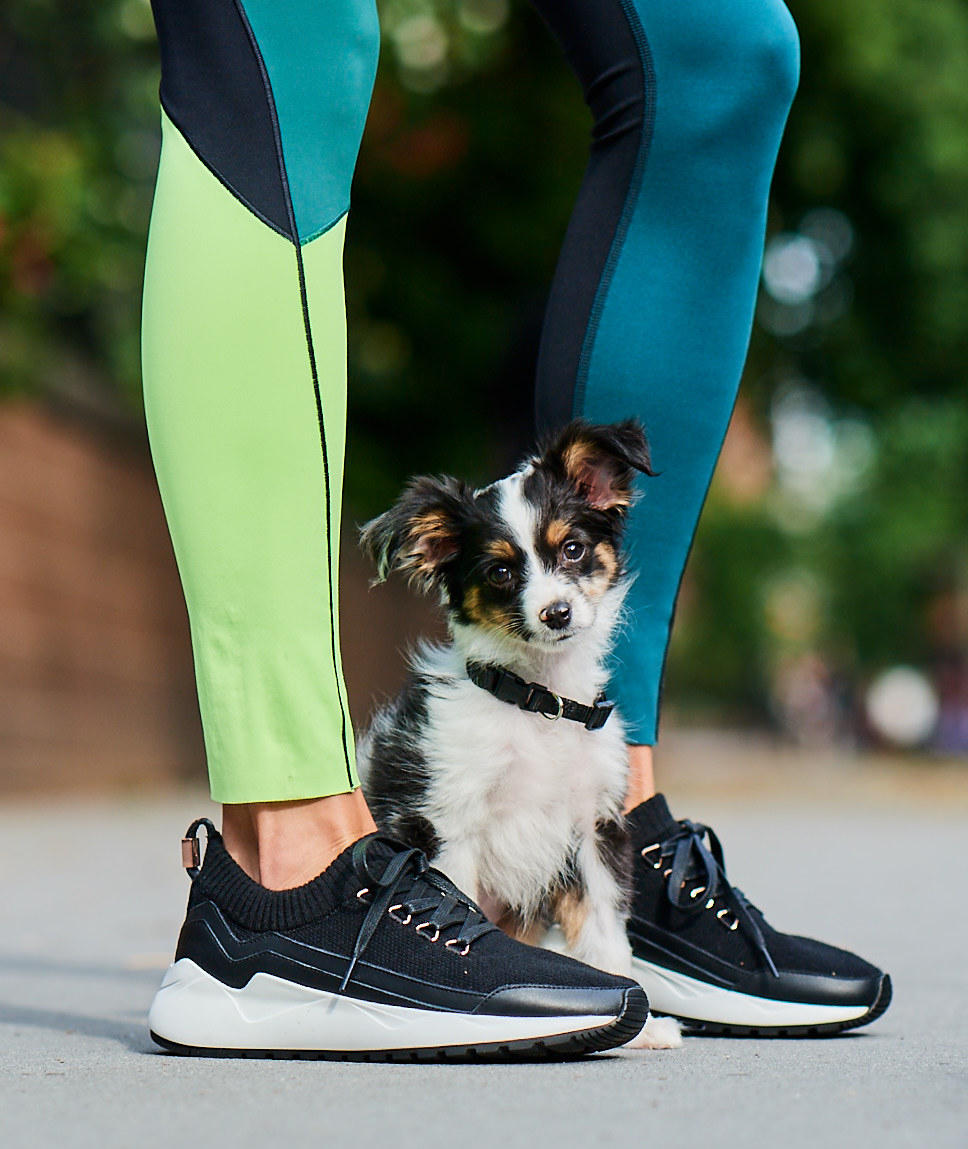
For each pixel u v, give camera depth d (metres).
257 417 2.52
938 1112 2.03
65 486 12.87
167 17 2.59
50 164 10.38
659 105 2.98
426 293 12.27
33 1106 2.11
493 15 10.74
